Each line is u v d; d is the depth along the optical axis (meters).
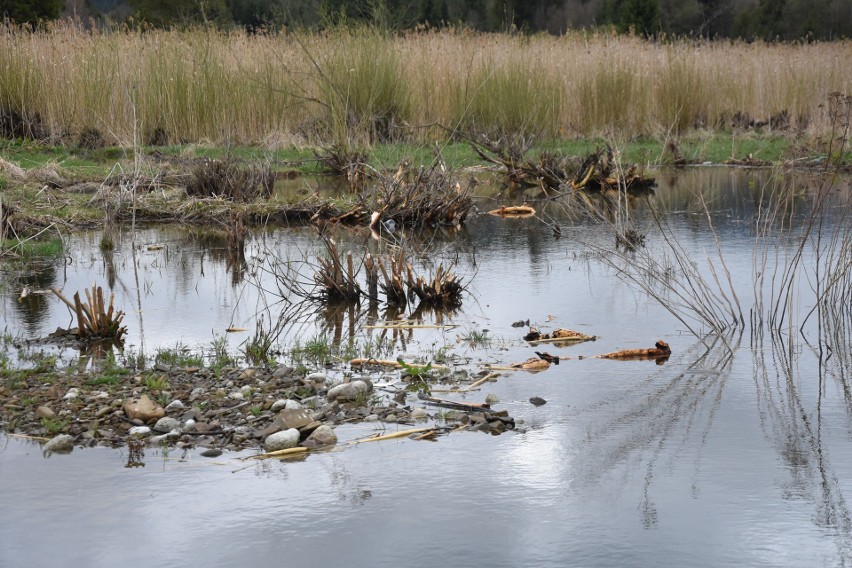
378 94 17.05
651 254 8.58
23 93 16.48
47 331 6.23
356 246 9.28
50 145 15.72
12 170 12.22
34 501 3.72
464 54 18.73
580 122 19.00
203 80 17.06
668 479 3.90
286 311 6.86
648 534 3.44
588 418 4.62
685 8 37.72
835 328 6.23
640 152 17.03
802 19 35.69
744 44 24.34
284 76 17.62
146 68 17.02
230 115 16.84
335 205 11.28
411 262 8.55
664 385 5.11
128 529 3.50
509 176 14.34
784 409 4.71
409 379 5.24
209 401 4.82
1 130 16.58
